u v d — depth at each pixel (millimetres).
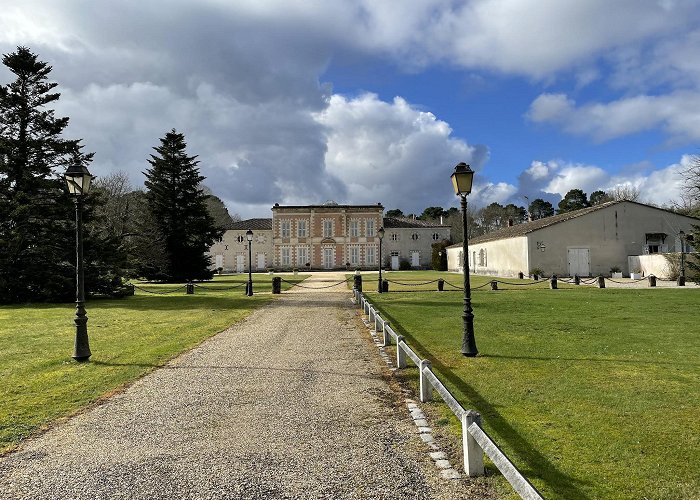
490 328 12062
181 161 40750
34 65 22625
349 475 4062
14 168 21859
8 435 5109
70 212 22297
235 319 14875
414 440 4863
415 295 22625
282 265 65000
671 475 3982
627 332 11203
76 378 7578
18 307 19328
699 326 11984
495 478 3973
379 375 7621
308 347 10078
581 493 3672
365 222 66188
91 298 23344
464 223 9242
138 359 8938
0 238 20891
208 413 5805
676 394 6301
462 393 6473
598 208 35688
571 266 35344
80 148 23125
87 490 3852
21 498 3734
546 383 6918
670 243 35875
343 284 33062
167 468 4250
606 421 5305
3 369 8172
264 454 4535
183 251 39344
